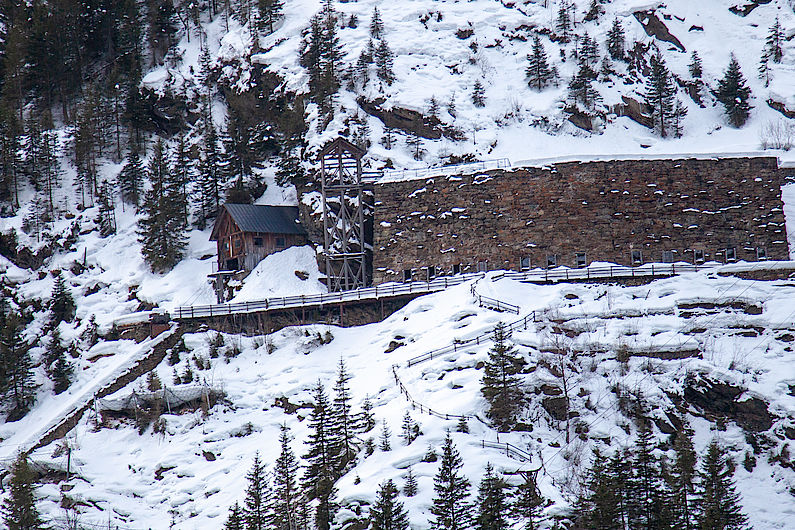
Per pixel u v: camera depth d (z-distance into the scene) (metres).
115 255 112.44
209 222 116.12
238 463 76.69
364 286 101.31
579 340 79.81
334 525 64.44
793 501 68.50
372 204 105.62
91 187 125.06
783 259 94.44
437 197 100.62
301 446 76.31
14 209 122.00
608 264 94.31
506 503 61.03
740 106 124.12
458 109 122.69
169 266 109.19
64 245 115.00
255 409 82.44
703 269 89.19
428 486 64.94
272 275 102.56
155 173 119.44
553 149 118.94
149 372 89.12
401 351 83.69
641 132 123.19
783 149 115.38
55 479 77.69
